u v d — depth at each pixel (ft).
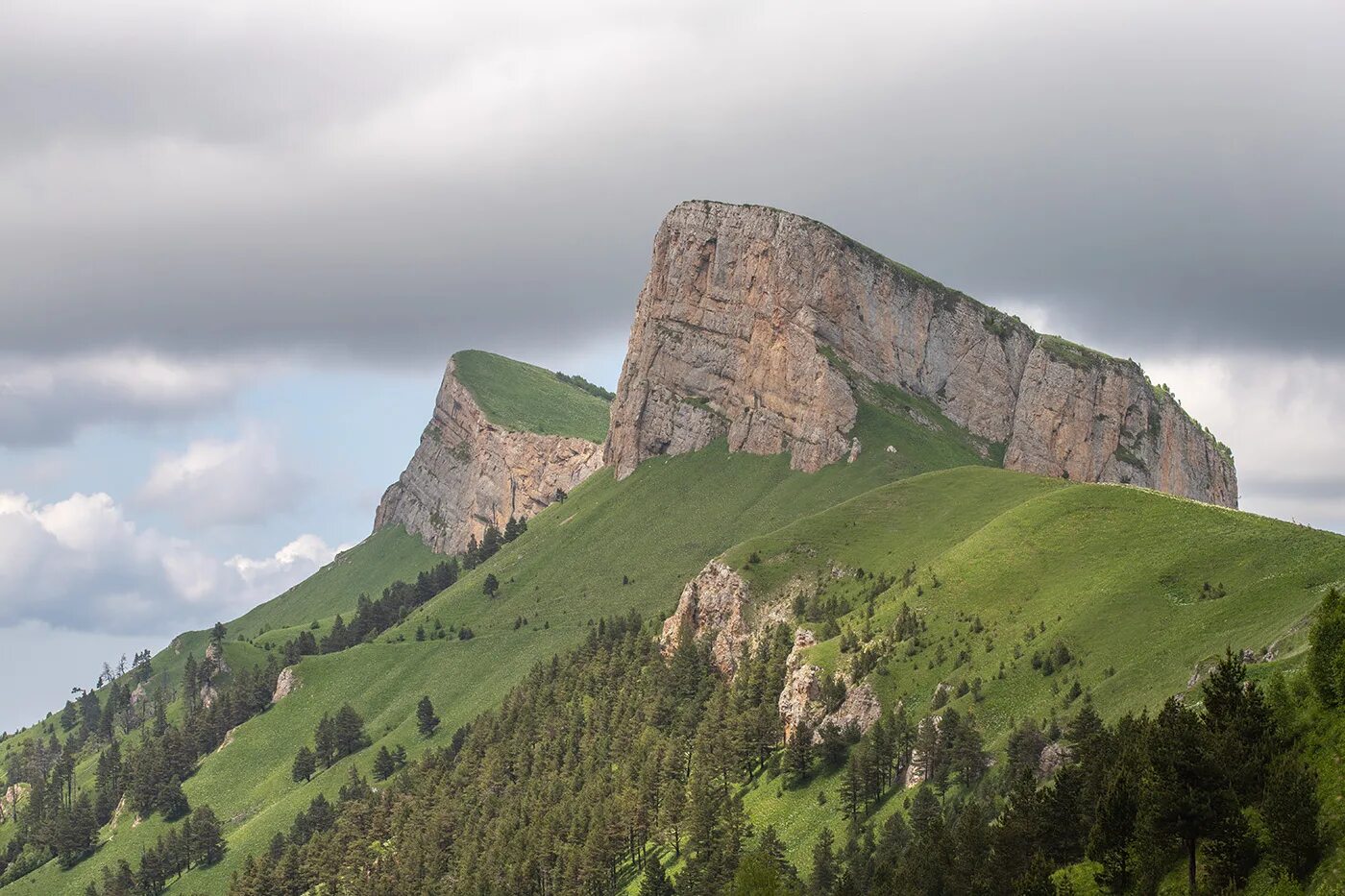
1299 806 365.20
